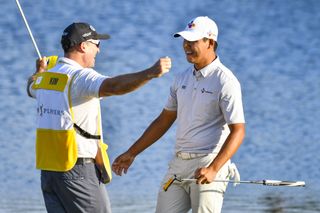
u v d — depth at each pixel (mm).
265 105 60906
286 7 91125
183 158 24203
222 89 23625
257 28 85375
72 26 22391
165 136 48469
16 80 65000
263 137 52938
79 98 21844
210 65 23875
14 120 54781
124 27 82500
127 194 39219
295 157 49156
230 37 82438
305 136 53625
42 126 22234
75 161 21984
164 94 58875
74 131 22000
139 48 75750
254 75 70375
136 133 52188
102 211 22500
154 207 36656
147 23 83688
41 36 78312
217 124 24031
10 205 37188
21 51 73125
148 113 55562
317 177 45688
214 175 23188
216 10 90188
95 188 22344
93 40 22484
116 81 21031
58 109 21984
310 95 64062
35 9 85125
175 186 24531
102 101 56906
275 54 77125
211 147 23984
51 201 22469
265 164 47906
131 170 43719
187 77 24312
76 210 22312
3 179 42812
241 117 23594
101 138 22531
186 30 23922
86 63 22484
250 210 35719
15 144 49969
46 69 23781
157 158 45781
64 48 22484
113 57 73062
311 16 88750
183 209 24578
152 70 20547
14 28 79812
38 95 22359
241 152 49844
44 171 22406
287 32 84062
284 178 45938
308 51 77812
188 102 24109
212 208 24000
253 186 39594
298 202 37312
